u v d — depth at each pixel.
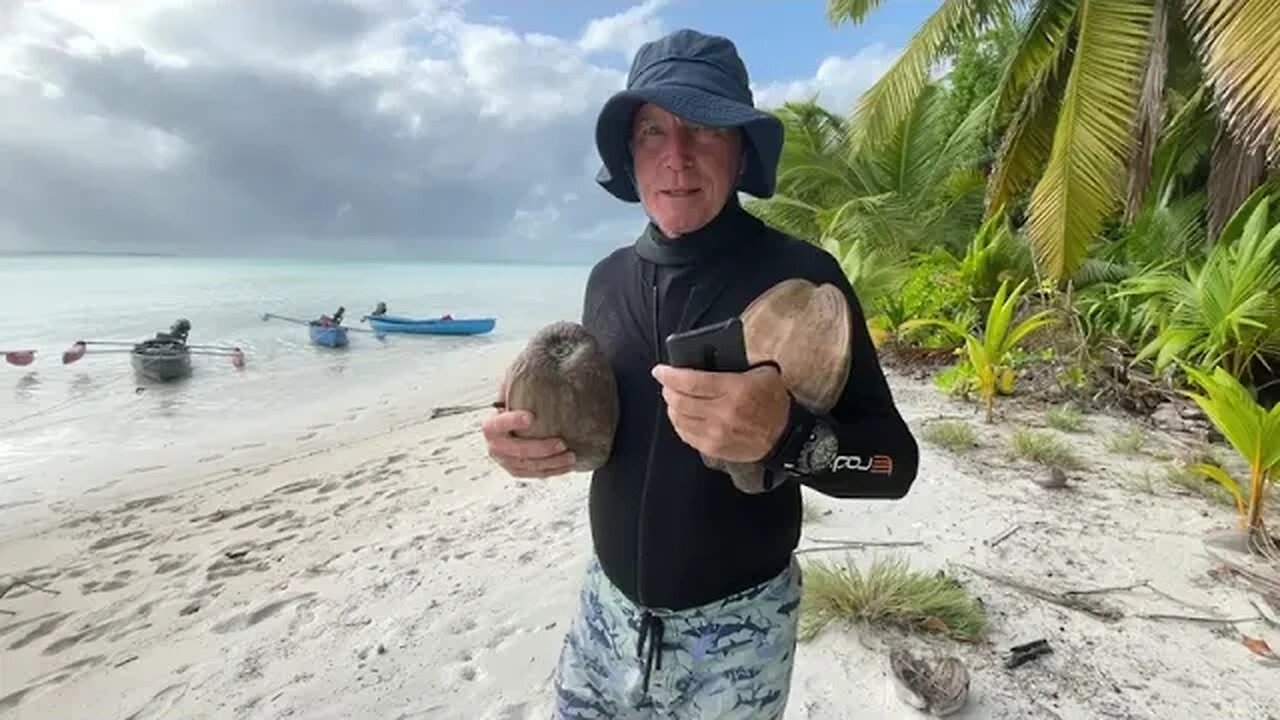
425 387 12.23
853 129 10.39
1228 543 3.37
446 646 2.97
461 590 3.50
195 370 13.76
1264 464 3.29
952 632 2.63
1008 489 4.21
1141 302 7.52
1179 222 9.30
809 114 14.84
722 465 1.06
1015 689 2.33
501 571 3.69
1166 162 9.72
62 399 11.07
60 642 3.54
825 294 1.07
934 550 3.39
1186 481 4.26
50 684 3.12
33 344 16.64
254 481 6.59
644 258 1.31
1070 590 2.99
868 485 1.06
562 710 1.51
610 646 1.38
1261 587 2.96
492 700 2.59
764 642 1.27
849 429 1.03
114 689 2.98
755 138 1.17
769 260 1.22
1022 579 3.09
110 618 3.79
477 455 6.93
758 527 1.23
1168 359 5.82
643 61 1.25
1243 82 4.55
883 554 3.35
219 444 8.40
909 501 4.01
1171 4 7.46
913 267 10.96
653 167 1.22
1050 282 7.79
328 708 2.62
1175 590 2.98
